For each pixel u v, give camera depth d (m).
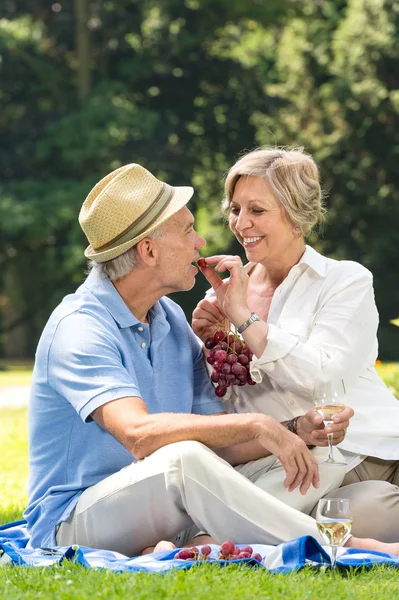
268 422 4.51
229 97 37.81
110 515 4.59
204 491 4.41
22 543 5.13
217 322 5.27
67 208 34.22
